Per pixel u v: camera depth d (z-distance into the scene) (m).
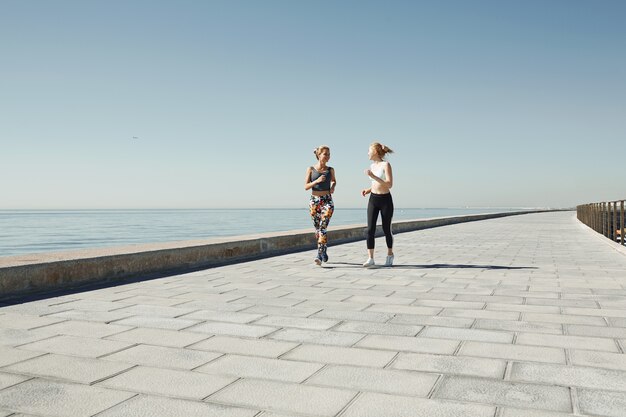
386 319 4.31
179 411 2.44
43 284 5.64
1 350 3.42
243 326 4.07
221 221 111.38
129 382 2.83
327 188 7.89
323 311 4.63
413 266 8.05
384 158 7.80
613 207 12.63
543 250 10.98
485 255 9.86
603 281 6.44
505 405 2.48
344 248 11.48
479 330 3.93
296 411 2.43
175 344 3.56
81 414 2.41
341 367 3.06
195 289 5.85
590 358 3.22
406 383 2.79
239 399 2.58
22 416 2.39
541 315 4.46
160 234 52.00
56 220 128.88
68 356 3.29
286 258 9.30
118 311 4.64
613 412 2.39
